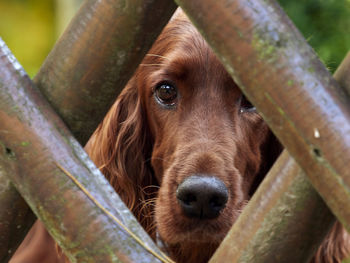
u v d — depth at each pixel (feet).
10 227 4.74
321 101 3.48
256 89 3.68
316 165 3.50
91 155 10.41
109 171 10.21
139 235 4.24
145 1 4.19
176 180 7.98
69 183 4.26
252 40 3.65
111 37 4.34
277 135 3.68
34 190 4.34
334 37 16.35
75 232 4.20
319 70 3.57
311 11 16.70
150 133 9.86
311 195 3.71
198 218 7.73
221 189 7.47
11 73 4.45
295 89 3.53
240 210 8.02
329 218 3.82
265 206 3.88
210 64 8.55
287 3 16.87
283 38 3.60
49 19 29.17
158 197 8.43
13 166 4.42
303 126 3.51
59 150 4.36
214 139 8.21
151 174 10.10
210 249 9.04
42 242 9.88
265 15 3.64
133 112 10.06
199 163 7.82
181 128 8.55
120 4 4.25
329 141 3.42
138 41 4.35
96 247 4.15
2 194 4.62
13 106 4.38
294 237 3.80
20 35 28.84
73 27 4.50
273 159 9.92
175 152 8.38
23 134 4.36
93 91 4.52
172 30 9.23
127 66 4.46
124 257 4.09
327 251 9.04
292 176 3.76
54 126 4.45
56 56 4.59
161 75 8.90
